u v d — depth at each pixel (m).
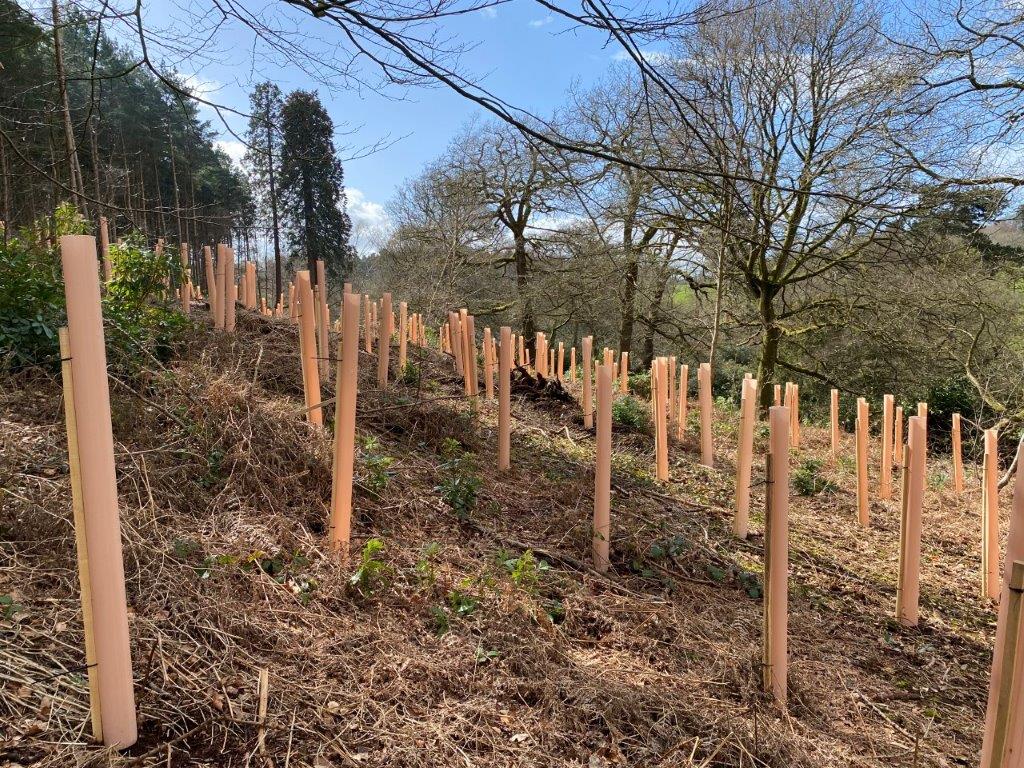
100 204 4.40
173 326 5.89
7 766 1.85
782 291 14.44
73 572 2.77
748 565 4.90
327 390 6.18
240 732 2.20
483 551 4.14
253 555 3.26
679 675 3.18
